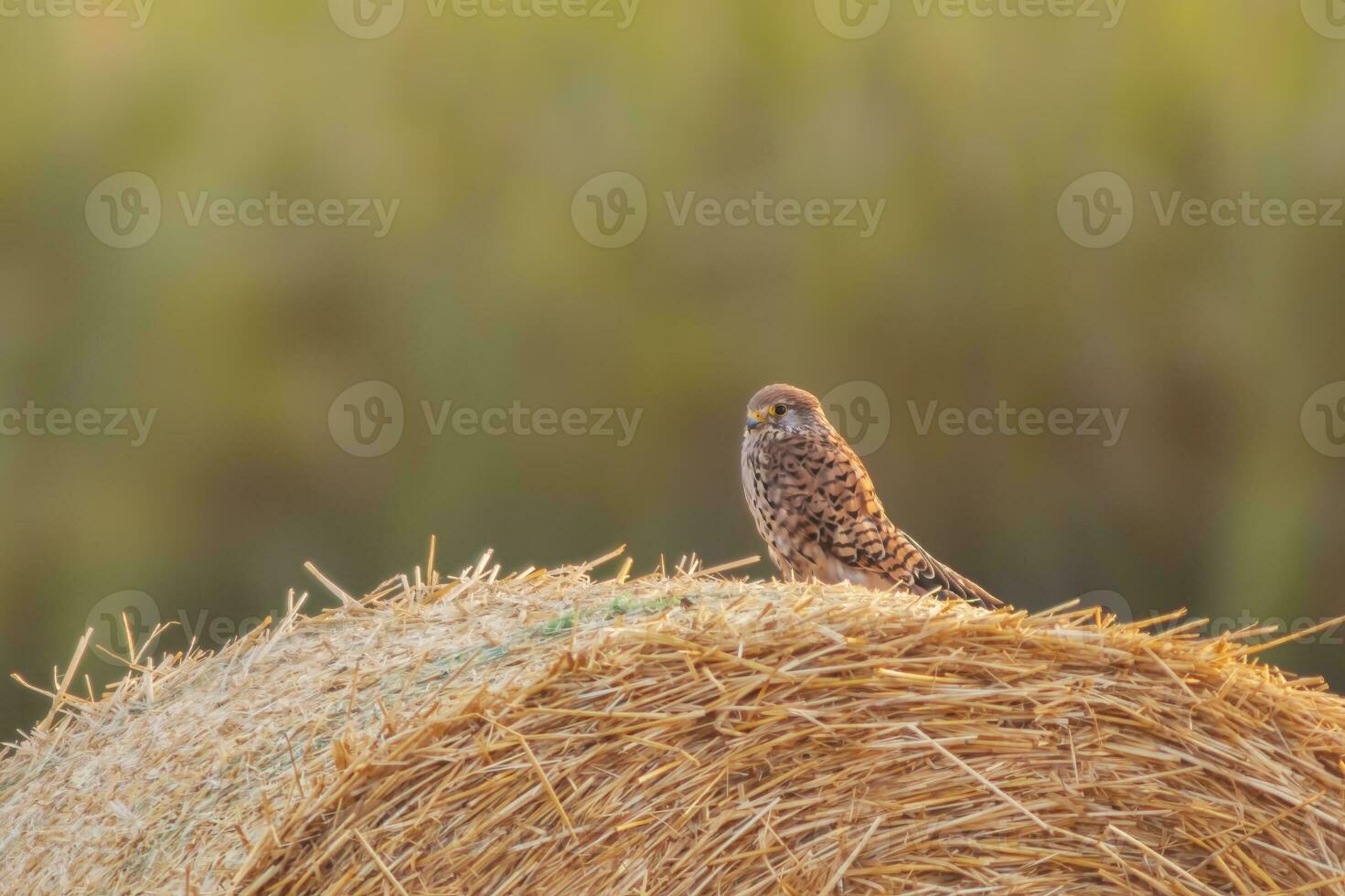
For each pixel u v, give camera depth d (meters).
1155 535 43.53
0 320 39.66
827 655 14.27
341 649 15.79
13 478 39.19
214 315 40.72
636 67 42.62
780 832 13.98
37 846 14.77
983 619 14.67
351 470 41.62
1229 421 43.34
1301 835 14.59
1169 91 42.50
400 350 41.94
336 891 12.74
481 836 13.20
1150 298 43.06
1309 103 42.09
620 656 13.82
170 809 14.00
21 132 39.97
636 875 13.51
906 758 14.27
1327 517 42.38
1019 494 43.59
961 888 14.27
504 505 42.38
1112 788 14.55
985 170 42.56
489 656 14.63
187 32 41.12
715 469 43.12
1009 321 43.09
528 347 42.53
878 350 43.06
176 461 40.41
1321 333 42.56
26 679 38.12
